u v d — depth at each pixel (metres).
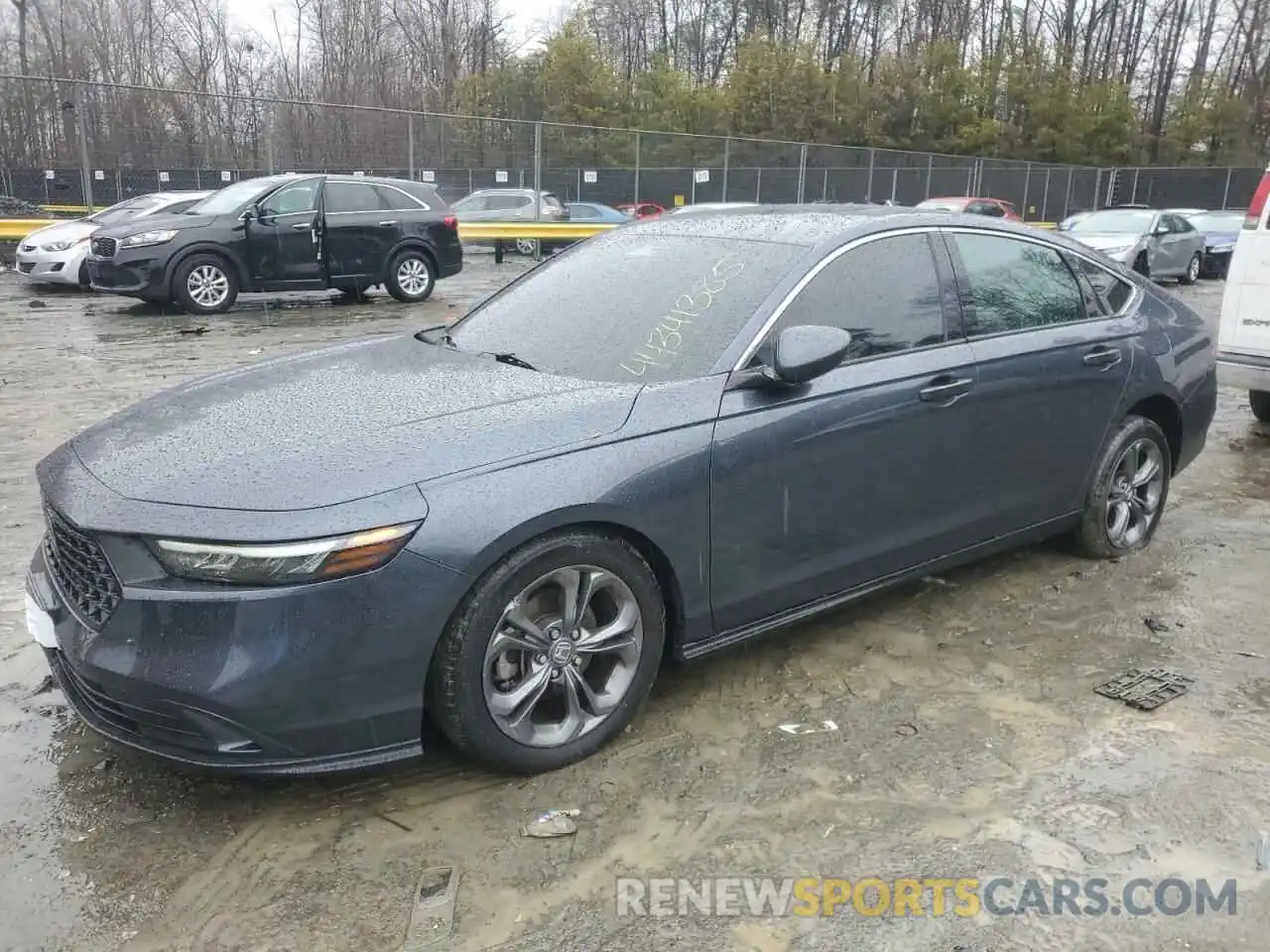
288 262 13.15
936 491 3.85
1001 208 24.30
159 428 3.16
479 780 3.01
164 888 2.55
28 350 9.78
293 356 4.01
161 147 18.55
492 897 2.52
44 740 3.20
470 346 3.87
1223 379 7.02
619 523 2.98
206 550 2.54
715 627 3.33
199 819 2.83
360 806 2.88
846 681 3.62
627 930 2.41
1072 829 2.78
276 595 2.54
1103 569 4.72
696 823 2.81
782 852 2.69
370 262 13.80
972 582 4.55
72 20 39.44
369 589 2.61
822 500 3.48
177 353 9.71
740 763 3.10
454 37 46.97
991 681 3.64
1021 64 42.06
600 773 3.05
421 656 2.71
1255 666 3.77
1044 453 4.27
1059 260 4.49
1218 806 2.88
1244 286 6.84
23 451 6.26
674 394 3.20
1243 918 2.45
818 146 26.09
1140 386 4.63
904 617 4.18
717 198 24.48
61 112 17.72
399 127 20.38
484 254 22.89
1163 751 3.18
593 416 3.06
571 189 22.55
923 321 3.84
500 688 2.92
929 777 3.03
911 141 39.88
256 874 2.61
